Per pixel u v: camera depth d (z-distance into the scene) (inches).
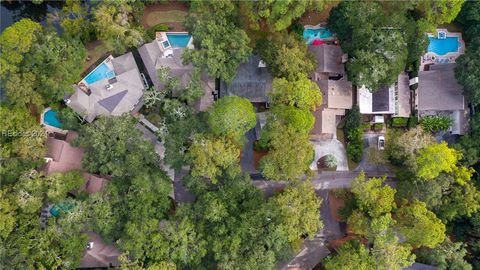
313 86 2578.7
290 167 2447.1
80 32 2728.8
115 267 2472.9
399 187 2655.0
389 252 2359.7
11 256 2341.3
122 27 2603.3
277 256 2514.8
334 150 2856.8
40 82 2524.6
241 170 2775.6
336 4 2854.3
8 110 2464.3
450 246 2544.3
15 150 2437.3
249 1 2549.2
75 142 2559.1
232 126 2412.6
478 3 2694.4
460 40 2923.2
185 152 2551.7
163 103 2716.5
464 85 2669.8
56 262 2369.6
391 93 2839.6
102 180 2620.6
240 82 2751.0
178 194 2726.4
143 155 2518.5
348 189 2817.4
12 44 2427.4
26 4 2896.2
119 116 2600.9
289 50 2554.1
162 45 2829.7
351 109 2785.4
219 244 2389.3
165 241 2386.8
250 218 2442.2
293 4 2524.6
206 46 2518.5
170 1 2874.0
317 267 2711.6
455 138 2856.8
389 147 2783.0
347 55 2812.5
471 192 2529.5
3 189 2391.7
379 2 2719.0
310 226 2432.3
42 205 2471.7
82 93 2719.0
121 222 2480.3
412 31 2645.2
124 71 2751.0
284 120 2503.7
